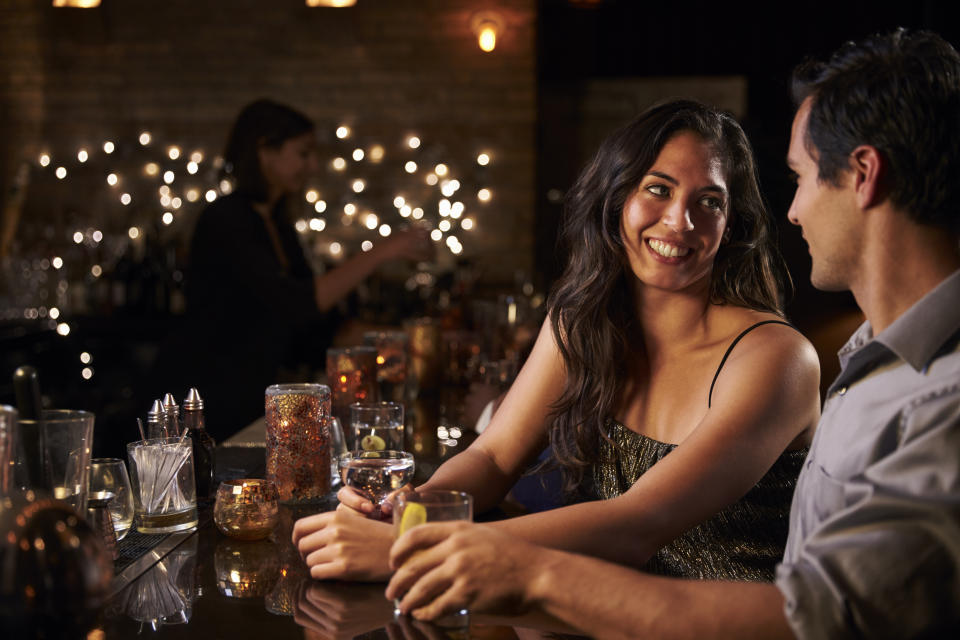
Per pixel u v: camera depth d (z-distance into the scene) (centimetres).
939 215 88
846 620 79
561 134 635
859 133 89
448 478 143
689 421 144
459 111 538
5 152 540
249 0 532
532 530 113
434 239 541
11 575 78
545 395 154
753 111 620
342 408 190
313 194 541
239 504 126
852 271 94
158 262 481
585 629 89
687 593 87
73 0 526
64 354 454
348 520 113
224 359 307
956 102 87
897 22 606
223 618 98
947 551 77
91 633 94
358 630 95
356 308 462
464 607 92
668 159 136
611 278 145
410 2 534
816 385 133
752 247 144
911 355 85
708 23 621
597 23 627
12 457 85
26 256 523
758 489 137
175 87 536
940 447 79
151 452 129
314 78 538
